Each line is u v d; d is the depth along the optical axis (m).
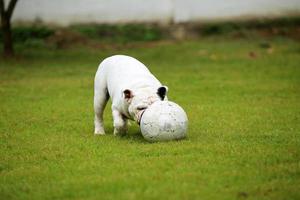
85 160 11.14
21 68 24.47
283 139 12.32
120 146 12.05
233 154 11.07
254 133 13.00
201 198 8.81
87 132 13.83
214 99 17.77
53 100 18.17
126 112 12.59
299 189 9.17
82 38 30.48
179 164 10.52
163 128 11.96
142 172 10.14
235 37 30.81
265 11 31.98
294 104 16.58
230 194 8.98
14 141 13.01
